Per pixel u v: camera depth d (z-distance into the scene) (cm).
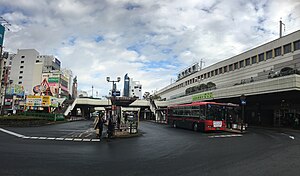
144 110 7631
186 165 862
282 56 3400
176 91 7750
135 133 2064
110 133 1720
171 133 2280
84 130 2362
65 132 2117
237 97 3409
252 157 1020
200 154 1099
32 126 2827
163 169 798
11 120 2816
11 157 959
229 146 1373
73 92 9644
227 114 2403
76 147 1284
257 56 3912
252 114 4403
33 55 8344
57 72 8344
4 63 5681
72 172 745
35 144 1355
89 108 7712
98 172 750
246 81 3856
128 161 928
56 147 1259
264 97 3275
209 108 2320
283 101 3644
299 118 3362
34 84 8150
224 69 4844
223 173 746
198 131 2495
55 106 4241
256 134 2175
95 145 1387
